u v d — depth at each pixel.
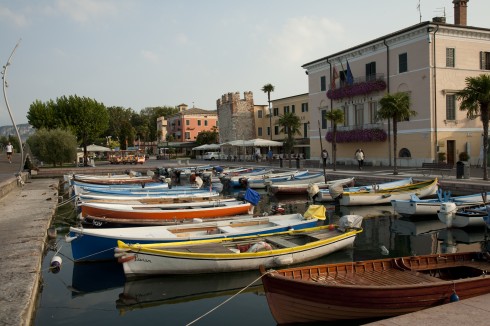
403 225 19.05
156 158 88.75
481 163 37.25
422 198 24.30
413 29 37.16
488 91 24.25
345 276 9.02
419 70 37.22
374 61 42.31
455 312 6.90
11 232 14.52
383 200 23.95
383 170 36.06
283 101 68.31
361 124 43.91
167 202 21.52
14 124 31.19
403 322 6.52
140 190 27.03
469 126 37.91
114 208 16.97
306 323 8.37
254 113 75.12
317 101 51.12
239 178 35.75
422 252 14.49
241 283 11.34
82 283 11.59
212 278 11.50
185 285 11.19
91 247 12.74
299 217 15.68
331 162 47.84
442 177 27.84
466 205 18.78
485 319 6.57
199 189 26.56
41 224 15.98
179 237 12.80
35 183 35.22
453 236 16.77
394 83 39.91
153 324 9.05
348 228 13.98
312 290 7.96
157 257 11.05
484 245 15.31
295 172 36.06
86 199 21.89
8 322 7.15
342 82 46.31
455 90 37.09
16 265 10.48
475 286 8.38
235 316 9.37
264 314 9.45
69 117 59.72
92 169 49.59
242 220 14.98
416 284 7.97
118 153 79.75
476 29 37.50
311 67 51.66
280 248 12.29
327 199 25.89
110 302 10.33
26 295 8.49
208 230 14.28
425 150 36.91
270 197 29.80
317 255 12.73
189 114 99.88
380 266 9.54
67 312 9.73
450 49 37.25
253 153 70.00
